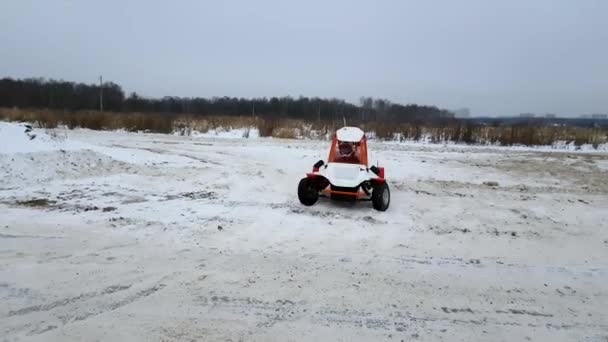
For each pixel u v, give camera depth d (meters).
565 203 9.09
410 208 8.32
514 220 7.69
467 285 4.88
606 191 10.48
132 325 3.87
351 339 3.75
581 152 19.66
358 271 5.16
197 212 7.51
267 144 19.09
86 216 7.10
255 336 3.75
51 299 4.30
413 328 3.95
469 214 7.98
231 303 4.31
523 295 4.67
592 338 3.88
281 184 10.18
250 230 6.60
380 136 24.55
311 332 3.83
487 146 22.20
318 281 4.85
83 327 3.82
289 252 5.72
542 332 3.95
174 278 4.84
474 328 3.99
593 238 6.78
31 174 9.65
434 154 16.91
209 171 11.47
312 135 24.42
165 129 25.19
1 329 3.75
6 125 12.38
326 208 8.09
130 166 11.44
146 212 7.42
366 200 8.20
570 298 4.63
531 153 18.33
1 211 7.26
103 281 4.73
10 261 5.20
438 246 6.18
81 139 19.12
